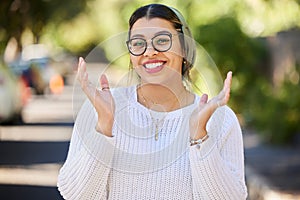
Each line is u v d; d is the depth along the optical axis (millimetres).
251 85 19406
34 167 13320
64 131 19688
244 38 19203
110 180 3424
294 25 14023
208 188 3262
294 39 19031
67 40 35688
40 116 23828
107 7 33281
